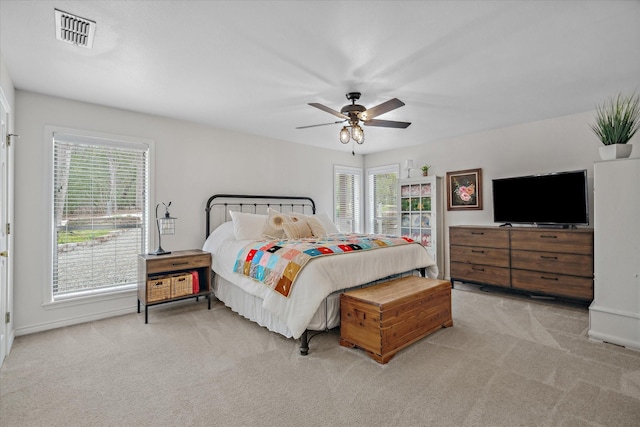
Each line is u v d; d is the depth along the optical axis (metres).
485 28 1.96
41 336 2.79
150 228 3.59
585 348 2.46
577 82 2.79
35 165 2.92
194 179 3.96
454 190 4.86
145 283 3.12
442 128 4.33
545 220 3.82
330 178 5.63
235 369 2.18
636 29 1.97
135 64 2.40
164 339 2.71
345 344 2.51
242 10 1.76
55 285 3.06
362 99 3.14
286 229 3.70
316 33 2.00
